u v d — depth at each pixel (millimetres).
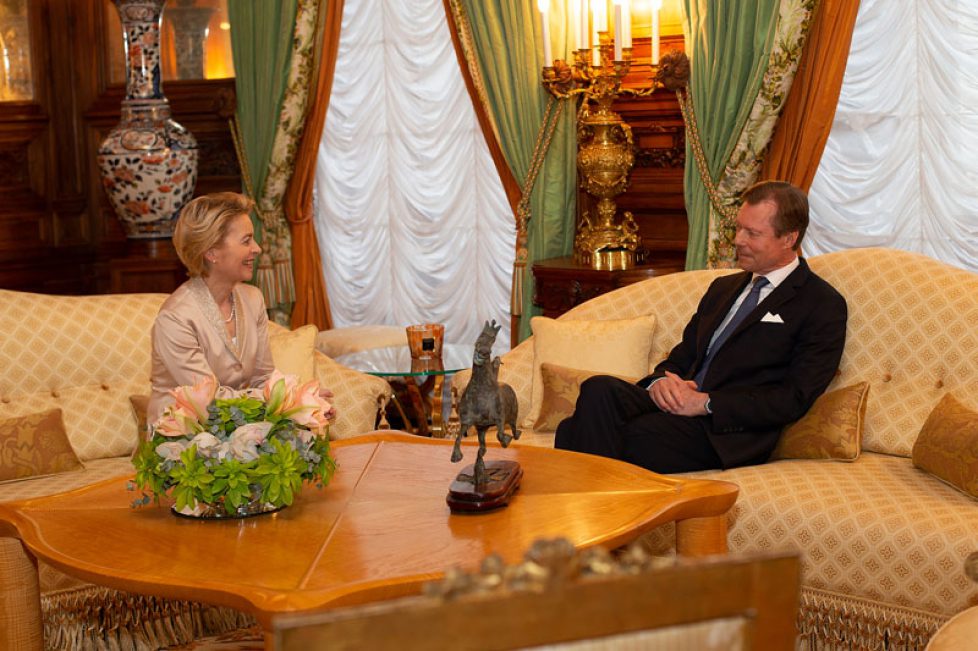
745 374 3922
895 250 4094
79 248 8117
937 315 3832
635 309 4508
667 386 3848
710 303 4191
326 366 4453
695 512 2789
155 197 7000
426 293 6883
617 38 5340
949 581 3027
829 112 5031
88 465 4113
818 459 3729
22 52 7750
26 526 2719
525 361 4492
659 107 5875
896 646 3125
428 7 6551
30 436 3949
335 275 7191
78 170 8086
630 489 2889
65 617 3342
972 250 5016
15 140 7727
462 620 1149
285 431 2764
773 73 5043
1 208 7652
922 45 5023
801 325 3895
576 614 1177
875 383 3881
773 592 1234
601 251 5645
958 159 4996
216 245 3354
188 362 3295
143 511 2836
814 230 5402
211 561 2430
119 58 7930
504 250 6539
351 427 4309
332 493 2932
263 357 3596
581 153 5680
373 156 6926
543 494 2865
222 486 2639
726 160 5270
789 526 3316
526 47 5945
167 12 7648
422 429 5250
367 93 6867
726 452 3719
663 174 5980
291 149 6938
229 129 7672
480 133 6527
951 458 3336
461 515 2707
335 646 1131
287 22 6734
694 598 1211
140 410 4223
